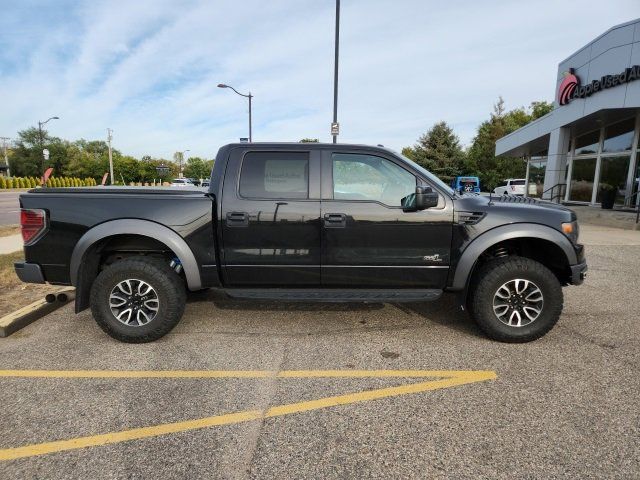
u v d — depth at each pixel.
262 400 2.88
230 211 3.73
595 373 3.22
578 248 3.74
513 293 3.73
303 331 4.14
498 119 45.34
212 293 5.10
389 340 3.91
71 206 3.69
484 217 3.70
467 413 2.70
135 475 2.15
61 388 3.04
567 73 15.99
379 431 2.52
